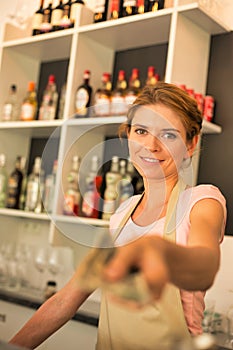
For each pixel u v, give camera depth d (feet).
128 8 8.79
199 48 8.41
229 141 8.21
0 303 8.93
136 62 9.69
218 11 8.53
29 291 9.50
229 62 8.41
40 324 3.84
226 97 8.36
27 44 10.25
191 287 1.89
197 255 1.91
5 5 12.01
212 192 3.43
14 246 10.72
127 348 2.56
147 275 1.47
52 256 9.61
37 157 11.07
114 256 1.58
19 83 10.94
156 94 3.07
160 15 8.09
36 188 9.82
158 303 2.14
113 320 2.75
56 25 9.93
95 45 9.61
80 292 3.79
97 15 9.35
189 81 8.25
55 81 11.00
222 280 7.13
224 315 7.02
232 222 7.97
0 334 8.75
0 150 10.70
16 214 9.60
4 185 10.41
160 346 2.13
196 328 3.71
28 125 9.75
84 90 9.13
